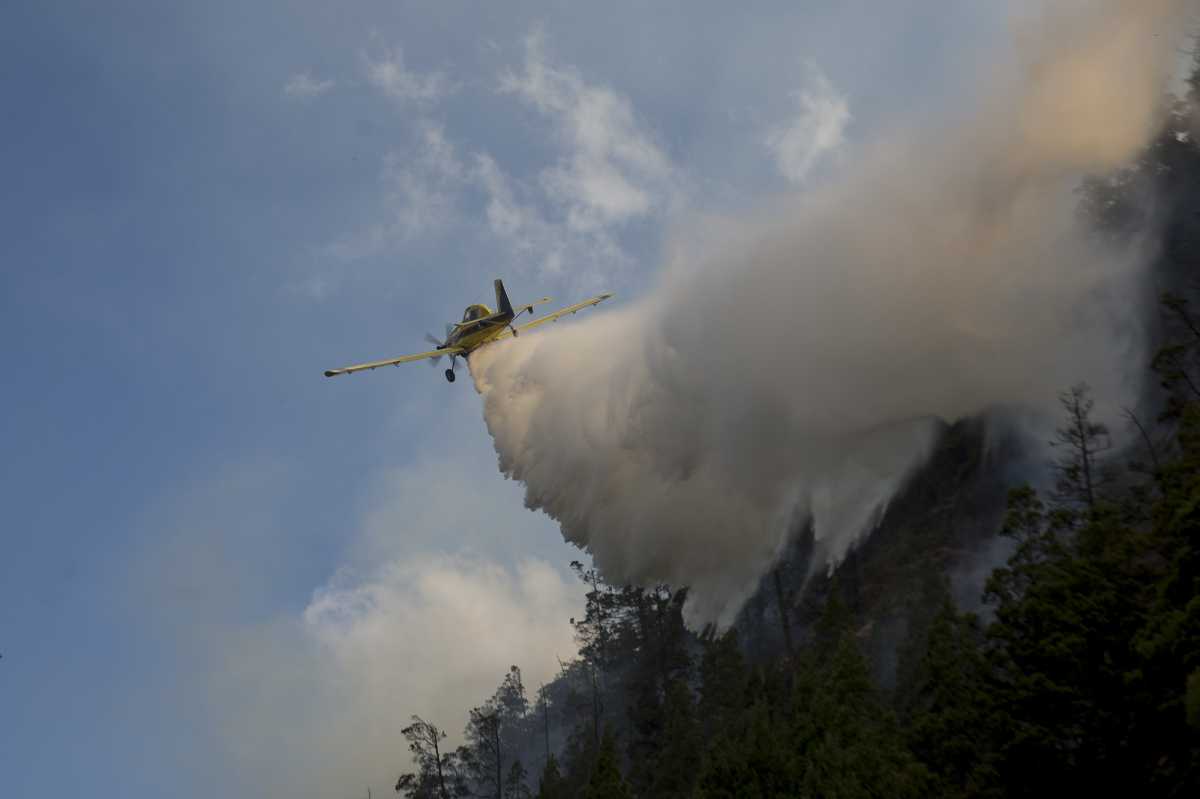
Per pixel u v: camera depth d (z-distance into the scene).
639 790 71.50
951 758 42.75
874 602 72.19
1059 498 54.47
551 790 70.94
